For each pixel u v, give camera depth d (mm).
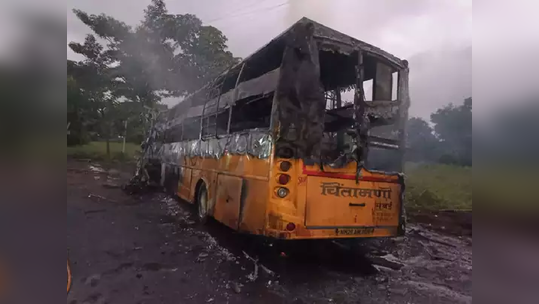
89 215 6359
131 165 16141
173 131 9367
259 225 3814
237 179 4477
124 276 3543
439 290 3564
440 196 8547
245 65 4910
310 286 3521
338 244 4949
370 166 4363
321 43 4051
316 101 3908
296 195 3676
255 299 3141
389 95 4605
